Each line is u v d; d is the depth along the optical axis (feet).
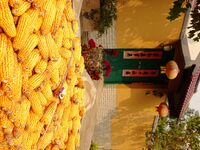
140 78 32.24
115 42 29.50
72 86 13.96
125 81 32.50
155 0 26.50
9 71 9.62
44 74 11.29
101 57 28.25
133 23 28.04
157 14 27.27
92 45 27.86
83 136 17.76
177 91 30.66
